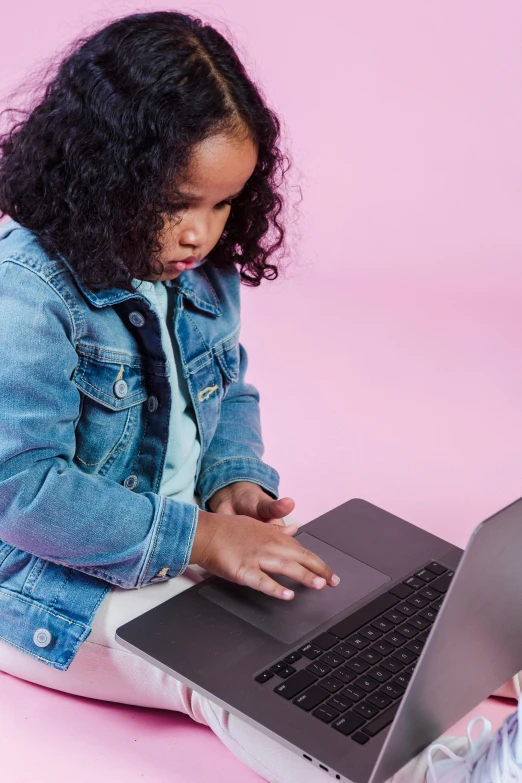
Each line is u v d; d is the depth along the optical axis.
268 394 2.10
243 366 1.52
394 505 1.79
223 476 1.40
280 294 2.51
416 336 2.38
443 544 1.32
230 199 1.17
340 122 2.72
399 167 2.73
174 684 1.18
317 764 0.98
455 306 2.52
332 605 1.18
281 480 1.83
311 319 2.42
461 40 2.65
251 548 1.18
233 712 1.03
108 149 1.09
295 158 2.71
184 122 1.07
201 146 1.08
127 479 1.27
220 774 1.18
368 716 1.03
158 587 1.24
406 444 1.97
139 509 1.18
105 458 1.25
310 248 2.65
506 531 0.84
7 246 1.15
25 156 1.14
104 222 1.11
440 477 1.88
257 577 1.16
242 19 2.68
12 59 2.65
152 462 1.27
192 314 1.34
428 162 2.72
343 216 2.71
